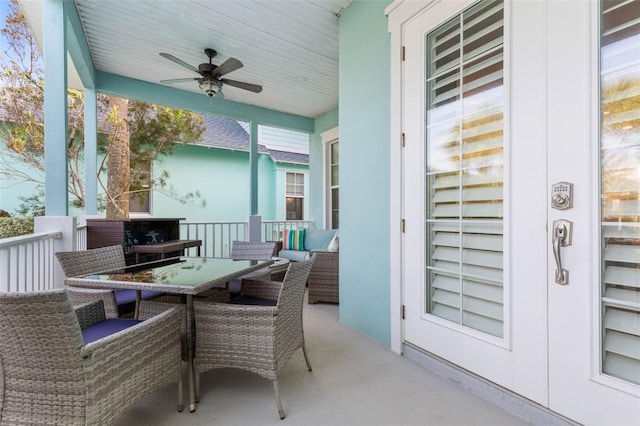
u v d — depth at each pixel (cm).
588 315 145
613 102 139
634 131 134
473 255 201
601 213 142
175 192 702
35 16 359
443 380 212
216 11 320
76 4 309
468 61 204
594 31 144
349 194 317
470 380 198
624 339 137
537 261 164
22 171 594
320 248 553
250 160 592
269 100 570
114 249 257
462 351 204
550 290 159
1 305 113
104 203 615
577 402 149
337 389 201
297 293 206
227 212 837
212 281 184
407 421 169
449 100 218
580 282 148
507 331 178
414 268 241
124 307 228
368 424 167
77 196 570
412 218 243
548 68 160
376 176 279
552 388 158
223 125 896
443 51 221
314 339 283
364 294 294
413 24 241
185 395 196
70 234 266
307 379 213
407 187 247
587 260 146
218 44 383
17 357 124
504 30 180
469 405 183
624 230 137
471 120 202
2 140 550
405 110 249
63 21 267
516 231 174
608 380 139
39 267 236
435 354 223
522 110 171
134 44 384
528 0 168
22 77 525
